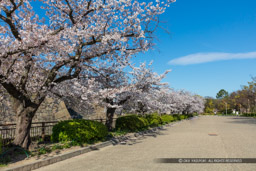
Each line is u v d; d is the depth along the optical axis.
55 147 8.43
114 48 10.05
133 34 9.90
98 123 11.23
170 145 10.12
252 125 24.25
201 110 65.50
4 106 12.98
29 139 8.13
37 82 10.20
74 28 8.34
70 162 6.97
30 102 8.26
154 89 15.48
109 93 10.65
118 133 13.80
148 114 25.73
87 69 11.17
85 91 10.02
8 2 7.92
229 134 14.67
